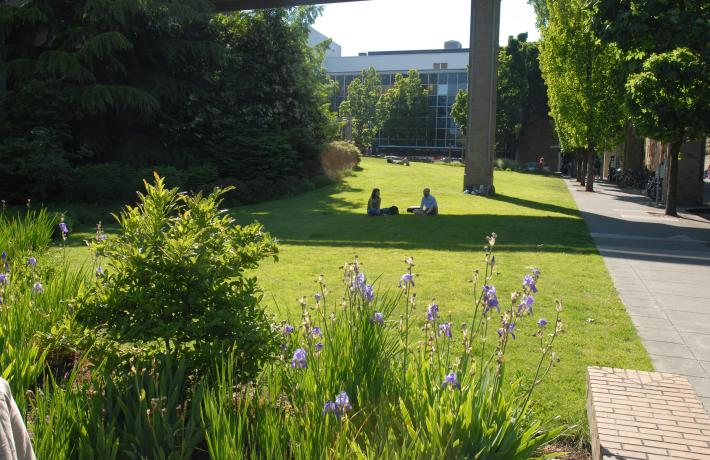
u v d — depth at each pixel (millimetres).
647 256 12594
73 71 24078
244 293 4355
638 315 7695
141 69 28797
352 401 3352
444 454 2629
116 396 3285
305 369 3367
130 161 26938
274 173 29031
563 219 19703
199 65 32031
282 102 34344
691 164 26547
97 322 4191
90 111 24203
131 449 2910
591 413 3828
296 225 18125
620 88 32562
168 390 3467
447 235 15625
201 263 4098
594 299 8477
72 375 3244
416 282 9273
